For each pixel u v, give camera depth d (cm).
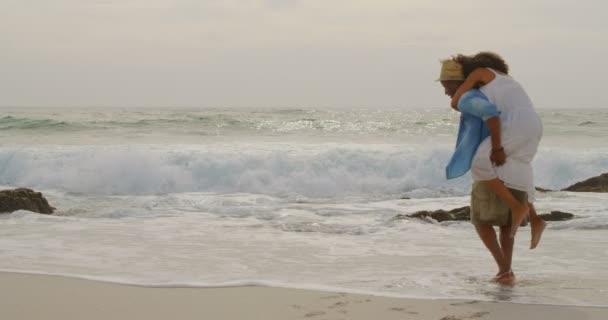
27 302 408
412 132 2581
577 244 643
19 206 862
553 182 1475
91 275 487
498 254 471
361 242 655
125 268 515
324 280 479
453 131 2655
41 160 1384
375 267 530
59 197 1159
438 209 921
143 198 1122
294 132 2511
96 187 1294
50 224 753
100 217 851
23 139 2105
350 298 425
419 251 607
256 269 518
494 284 468
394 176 1398
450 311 395
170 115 3722
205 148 1623
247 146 1728
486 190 459
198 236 682
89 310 392
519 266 538
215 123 2762
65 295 426
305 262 550
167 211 899
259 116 3828
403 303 412
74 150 1464
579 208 914
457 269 524
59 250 589
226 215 864
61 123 2562
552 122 3209
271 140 2108
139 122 2750
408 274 503
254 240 661
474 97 445
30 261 538
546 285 465
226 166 1362
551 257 578
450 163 464
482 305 409
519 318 381
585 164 1491
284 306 404
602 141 2216
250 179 1341
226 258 564
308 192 1320
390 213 889
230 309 396
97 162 1339
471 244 646
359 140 2156
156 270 509
